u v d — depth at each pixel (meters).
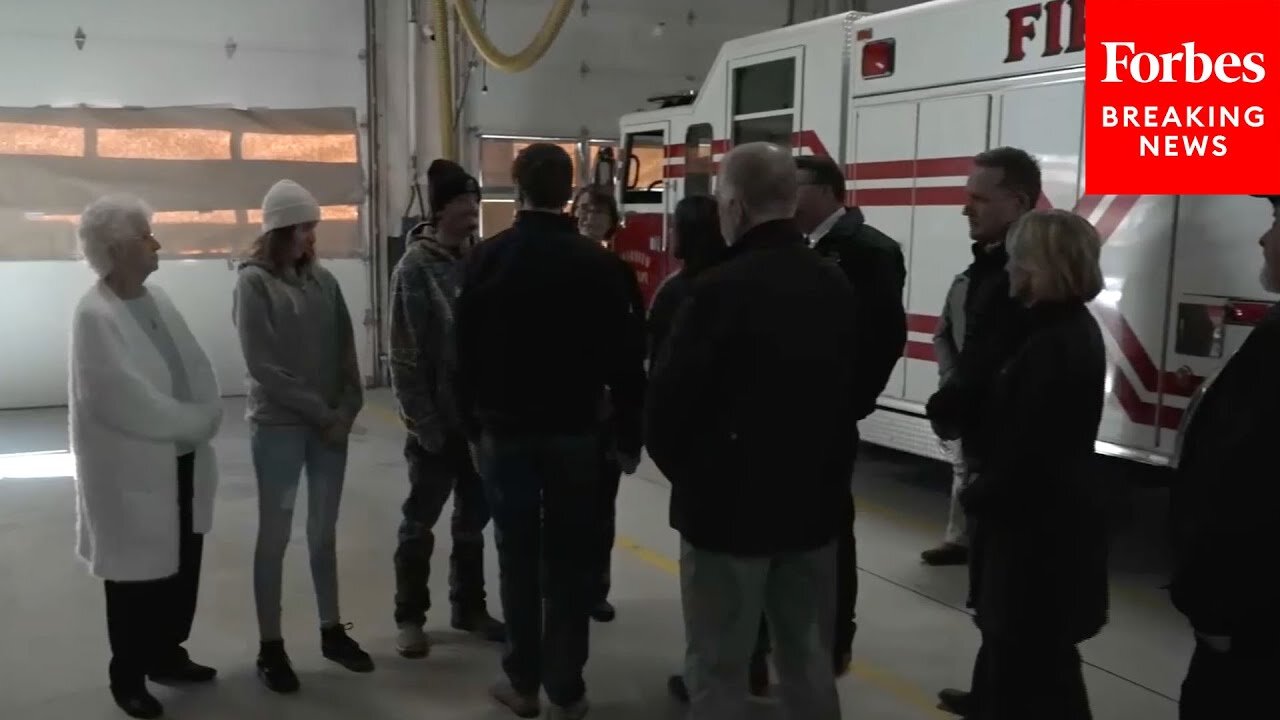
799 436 2.48
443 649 3.97
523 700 3.41
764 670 3.55
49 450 7.36
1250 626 2.19
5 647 4.02
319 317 3.59
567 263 3.09
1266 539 2.11
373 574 4.83
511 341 3.09
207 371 3.49
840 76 5.89
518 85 10.40
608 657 3.96
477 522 4.03
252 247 3.60
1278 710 2.18
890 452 7.60
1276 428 2.08
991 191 3.33
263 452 3.51
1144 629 4.30
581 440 3.18
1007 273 2.84
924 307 5.43
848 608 3.43
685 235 3.72
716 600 2.54
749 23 11.35
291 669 3.67
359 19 9.66
